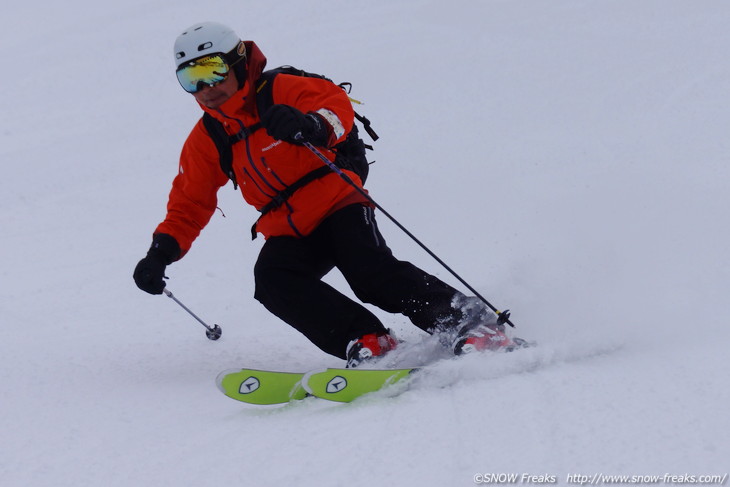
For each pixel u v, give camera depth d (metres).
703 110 28.55
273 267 11.11
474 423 8.05
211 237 21.06
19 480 8.26
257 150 10.84
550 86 33.59
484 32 42.03
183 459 8.26
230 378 10.08
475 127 29.53
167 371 12.27
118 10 52.12
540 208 20.28
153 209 24.92
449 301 10.55
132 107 36.91
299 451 7.99
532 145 26.72
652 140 25.88
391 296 10.72
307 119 10.03
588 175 22.88
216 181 11.86
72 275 19.09
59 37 48.16
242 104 10.67
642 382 8.51
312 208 11.02
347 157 11.32
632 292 12.52
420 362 10.60
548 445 7.33
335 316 10.83
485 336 10.25
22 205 26.03
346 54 41.28
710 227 16.73
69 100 38.44
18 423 10.09
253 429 8.92
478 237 18.78
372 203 10.66
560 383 8.78
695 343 9.89
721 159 23.20
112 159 30.42
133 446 8.91
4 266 20.23
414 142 28.36
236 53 10.48
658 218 17.89
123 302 16.78
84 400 10.88
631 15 42.38
